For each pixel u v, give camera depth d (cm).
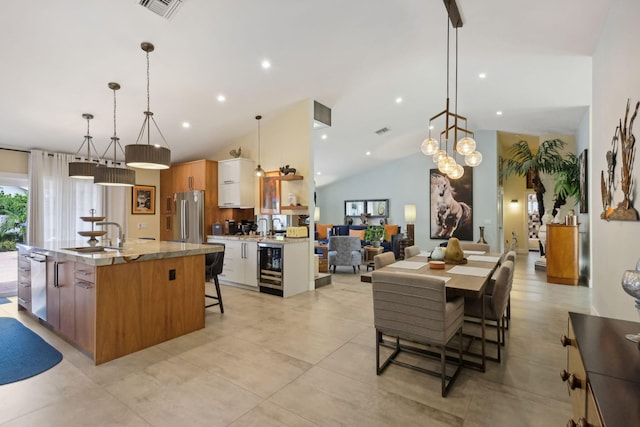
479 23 327
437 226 892
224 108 481
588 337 121
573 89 471
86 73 347
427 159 914
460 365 235
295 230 498
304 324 343
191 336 309
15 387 218
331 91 485
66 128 461
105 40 302
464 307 261
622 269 253
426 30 342
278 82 432
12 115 407
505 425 178
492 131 803
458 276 249
